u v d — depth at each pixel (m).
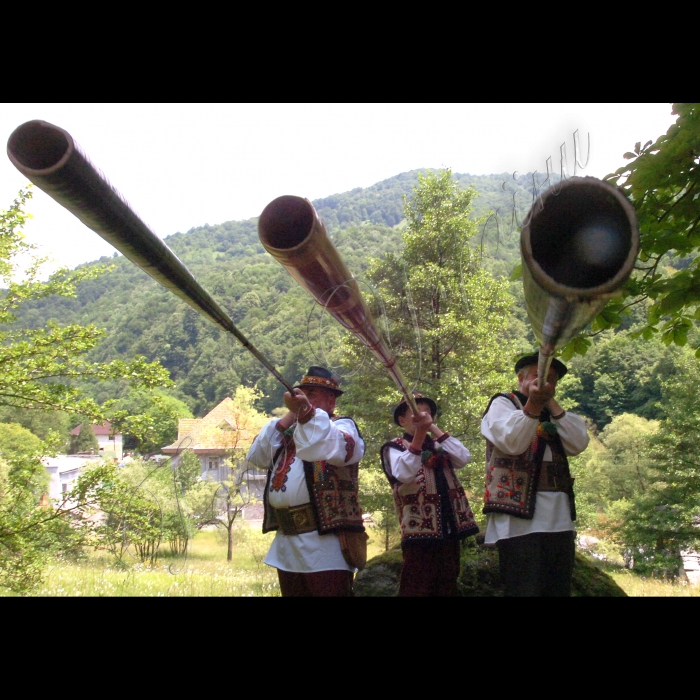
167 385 8.28
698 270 3.64
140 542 7.25
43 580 7.26
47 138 1.26
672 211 3.59
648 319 4.14
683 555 20.55
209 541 12.37
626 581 12.84
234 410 14.97
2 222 8.14
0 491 7.90
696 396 19.66
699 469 19.22
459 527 3.36
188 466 7.06
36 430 10.73
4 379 7.79
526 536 3.02
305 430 3.07
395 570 5.00
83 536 7.31
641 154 3.53
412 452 3.22
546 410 3.19
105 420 7.93
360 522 3.35
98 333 8.27
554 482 3.09
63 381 8.48
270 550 3.43
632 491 24.88
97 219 1.39
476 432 13.41
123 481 7.25
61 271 8.53
